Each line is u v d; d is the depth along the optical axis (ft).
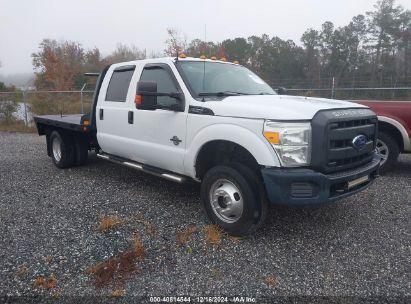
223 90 15.24
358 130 12.61
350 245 12.34
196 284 10.08
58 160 23.49
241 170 12.31
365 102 21.31
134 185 19.22
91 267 10.82
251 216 12.24
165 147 15.15
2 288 9.84
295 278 10.38
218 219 13.26
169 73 15.29
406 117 19.85
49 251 11.80
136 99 14.11
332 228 13.70
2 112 53.06
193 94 14.19
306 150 11.43
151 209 15.55
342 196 12.01
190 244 12.30
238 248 12.09
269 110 11.71
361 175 12.57
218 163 14.24
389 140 20.49
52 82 110.73
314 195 11.35
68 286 9.94
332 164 11.68
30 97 54.54
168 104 15.12
